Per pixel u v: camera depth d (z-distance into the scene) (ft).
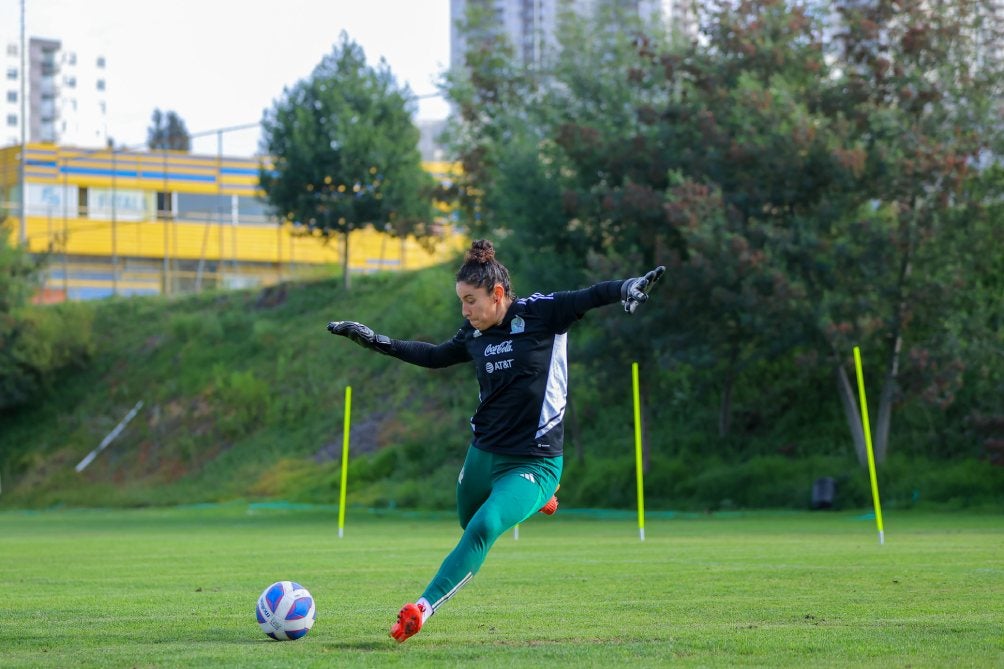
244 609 65.82
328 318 380.37
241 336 388.57
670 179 229.86
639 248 248.11
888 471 228.43
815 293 226.99
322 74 391.65
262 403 349.41
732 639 49.67
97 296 465.06
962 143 225.35
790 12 244.63
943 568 88.43
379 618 59.98
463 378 299.58
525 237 253.24
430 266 393.70
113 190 459.73
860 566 91.61
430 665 42.86
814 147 221.25
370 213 385.70
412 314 347.15
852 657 44.75
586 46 267.39
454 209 298.15
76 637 52.95
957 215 226.99
